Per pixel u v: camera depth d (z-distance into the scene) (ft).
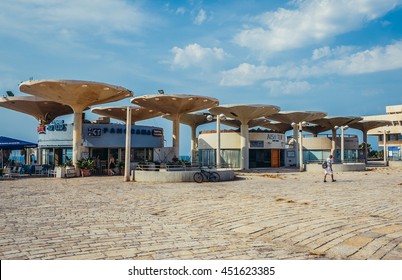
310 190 50.24
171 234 22.66
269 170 115.44
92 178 79.20
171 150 105.70
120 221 27.09
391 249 18.93
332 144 163.63
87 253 18.45
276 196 42.80
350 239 20.99
